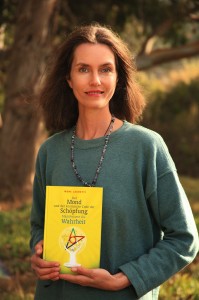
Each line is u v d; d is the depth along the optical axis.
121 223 2.86
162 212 2.89
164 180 2.88
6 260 6.74
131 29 13.83
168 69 24.38
